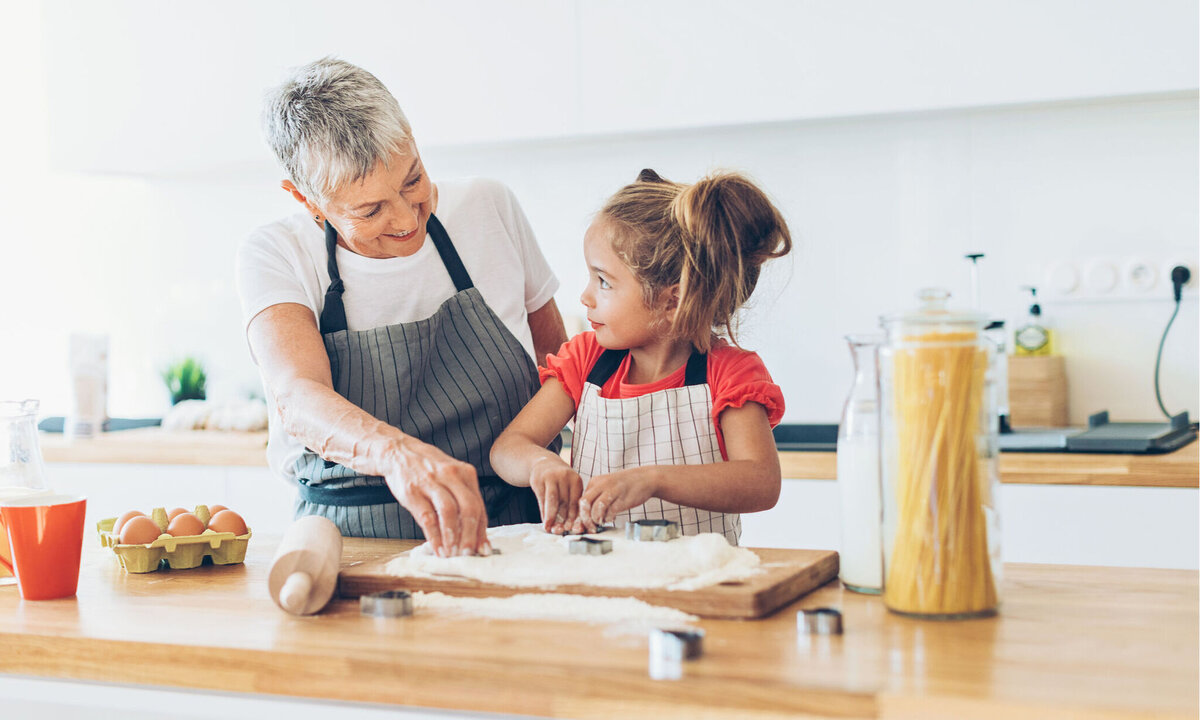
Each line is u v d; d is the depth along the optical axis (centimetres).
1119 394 248
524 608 96
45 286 329
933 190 256
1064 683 73
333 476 144
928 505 91
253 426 274
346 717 85
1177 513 197
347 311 147
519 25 249
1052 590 102
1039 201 250
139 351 322
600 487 112
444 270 150
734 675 76
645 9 241
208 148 271
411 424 145
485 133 253
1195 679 74
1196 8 212
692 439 129
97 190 323
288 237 146
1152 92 216
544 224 286
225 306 314
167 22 272
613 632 88
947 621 90
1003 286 254
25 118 327
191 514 126
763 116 236
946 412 90
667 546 105
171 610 102
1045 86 221
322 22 262
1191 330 242
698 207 121
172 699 90
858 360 102
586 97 246
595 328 133
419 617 95
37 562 107
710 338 133
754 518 225
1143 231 243
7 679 96
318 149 126
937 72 226
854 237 262
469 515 105
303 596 95
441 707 82
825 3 231
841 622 86
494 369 148
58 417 323
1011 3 221
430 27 254
